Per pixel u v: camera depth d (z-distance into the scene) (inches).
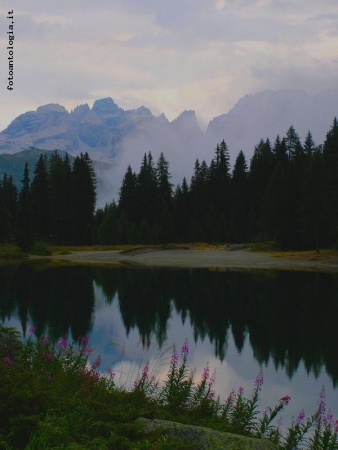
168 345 797.9
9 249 3198.8
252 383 613.9
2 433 232.4
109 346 765.3
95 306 1204.5
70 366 398.9
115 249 3503.9
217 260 2655.0
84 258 2910.9
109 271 2126.0
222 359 726.5
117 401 334.6
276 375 650.2
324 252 2763.3
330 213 2770.7
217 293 1451.8
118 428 242.7
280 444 350.6
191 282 1717.5
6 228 3481.8
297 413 503.5
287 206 3110.2
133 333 895.7
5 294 1396.4
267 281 1728.6
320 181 2773.1
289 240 3132.4
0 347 412.2
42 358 395.2
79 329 914.7
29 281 1726.1
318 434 341.1
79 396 316.2
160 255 3006.9
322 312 1138.0
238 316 1091.3
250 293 1446.9
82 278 1839.3
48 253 3157.0
